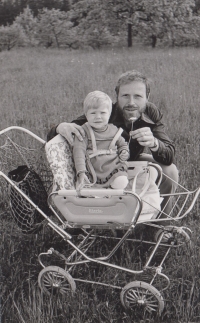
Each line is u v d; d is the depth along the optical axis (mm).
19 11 17422
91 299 3270
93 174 3420
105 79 11328
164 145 3607
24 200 3389
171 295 3277
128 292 3117
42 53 17000
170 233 3885
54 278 3371
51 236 4152
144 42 20172
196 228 4090
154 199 3373
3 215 4617
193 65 12844
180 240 3877
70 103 9188
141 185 3580
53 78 12141
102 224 3182
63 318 3084
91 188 3385
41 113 8453
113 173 3467
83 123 3826
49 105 9102
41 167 3750
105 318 3094
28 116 8258
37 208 3262
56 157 3357
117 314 3193
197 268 3488
